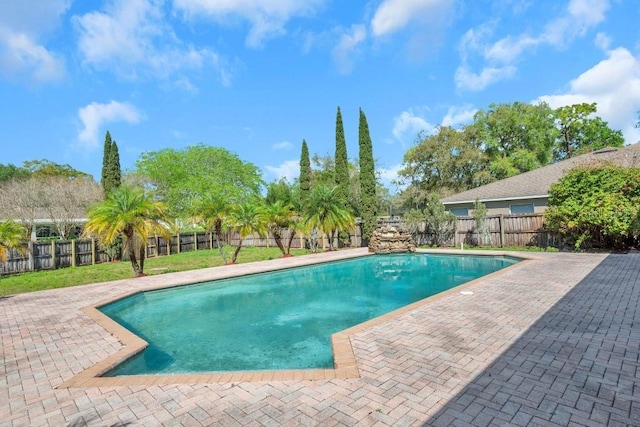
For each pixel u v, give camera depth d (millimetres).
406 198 32406
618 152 17656
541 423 2701
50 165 37750
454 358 3984
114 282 10867
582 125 34781
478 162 29062
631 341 4297
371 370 3758
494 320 5355
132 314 8047
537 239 15438
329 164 38969
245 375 3795
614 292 6832
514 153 29359
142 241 11719
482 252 14844
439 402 3059
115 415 3094
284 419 2900
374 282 11219
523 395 3115
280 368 4934
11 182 25297
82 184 25672
